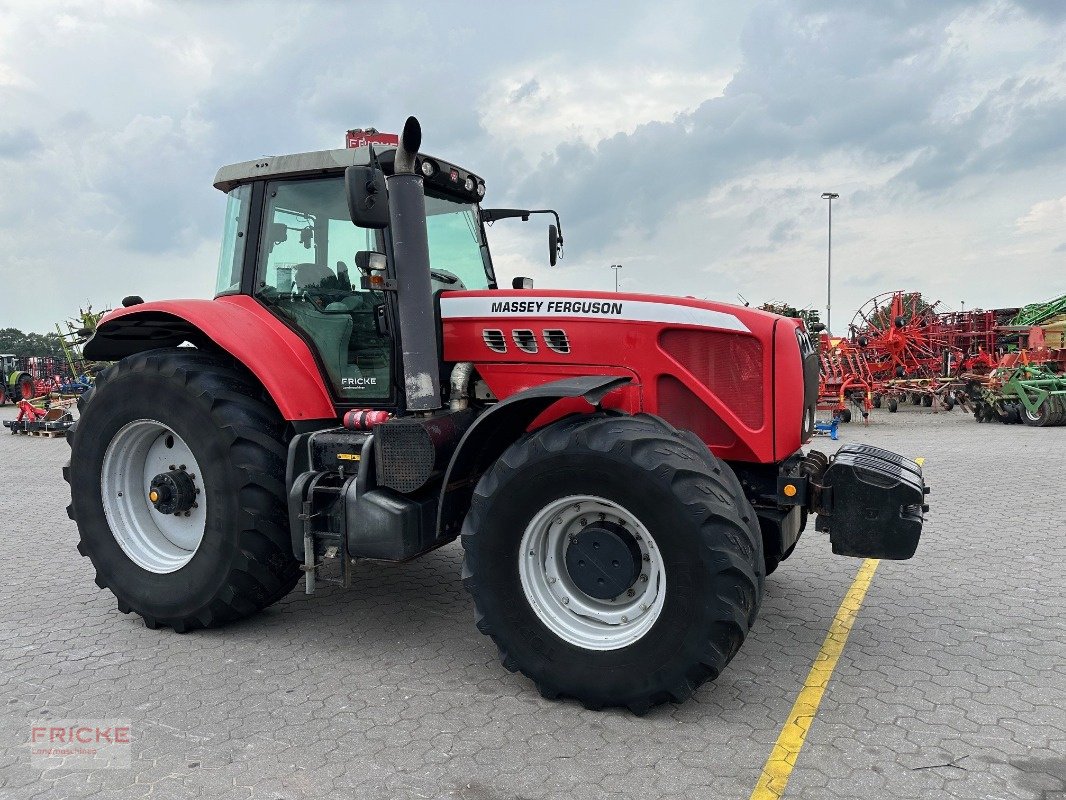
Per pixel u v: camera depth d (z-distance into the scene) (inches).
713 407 134.9
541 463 115.8
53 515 277.1
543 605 118.9
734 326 133.5
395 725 110.5
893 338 654.5
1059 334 596.7
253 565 142.1
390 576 187.5
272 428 147.5
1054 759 98.4
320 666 132.7
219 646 142.7
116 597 158.9
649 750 102.4
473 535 121.0
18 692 123.2
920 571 184.2
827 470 127.3
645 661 110.0
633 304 138.9
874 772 96.0
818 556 201.3
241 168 162.9
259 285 163.0
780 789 92.4
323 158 153.2
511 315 145.4
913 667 128.5
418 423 128.6
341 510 132.7
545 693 118.0
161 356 151.9
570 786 94.0
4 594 177.6
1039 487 288.8
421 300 135.4
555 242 192.1
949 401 659.4
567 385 120.3
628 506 110.6
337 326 154.6
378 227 129.2
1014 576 178.7
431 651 139.4
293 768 98.8
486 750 103.0
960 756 99.5
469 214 182.4
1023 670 126.6
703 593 106.8
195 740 106.4
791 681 123.6
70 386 677.3
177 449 157.1
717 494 109.3
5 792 94.3
